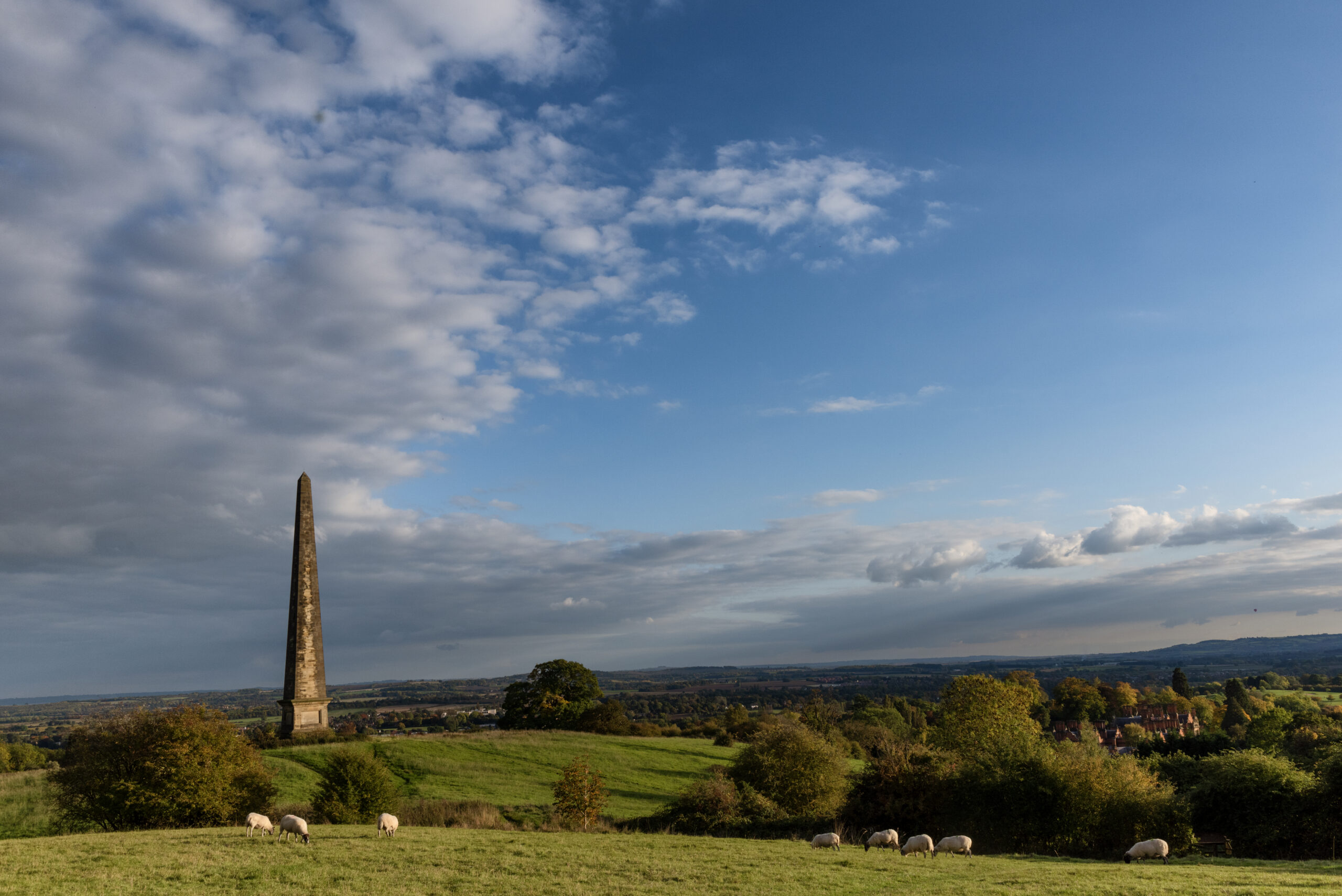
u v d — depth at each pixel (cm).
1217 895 2070
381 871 2431
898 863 2864
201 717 4091
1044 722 18062
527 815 4700
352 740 7038
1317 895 2045
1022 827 3984
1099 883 2328
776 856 2981
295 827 2984
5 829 4019
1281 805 3953
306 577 7175
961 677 9325
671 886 2320
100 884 2152
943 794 4394
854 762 8875
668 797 6141
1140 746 10456
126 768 3750
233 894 2089
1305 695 19250
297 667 7012
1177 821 3944
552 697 10644
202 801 3750
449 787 5812
